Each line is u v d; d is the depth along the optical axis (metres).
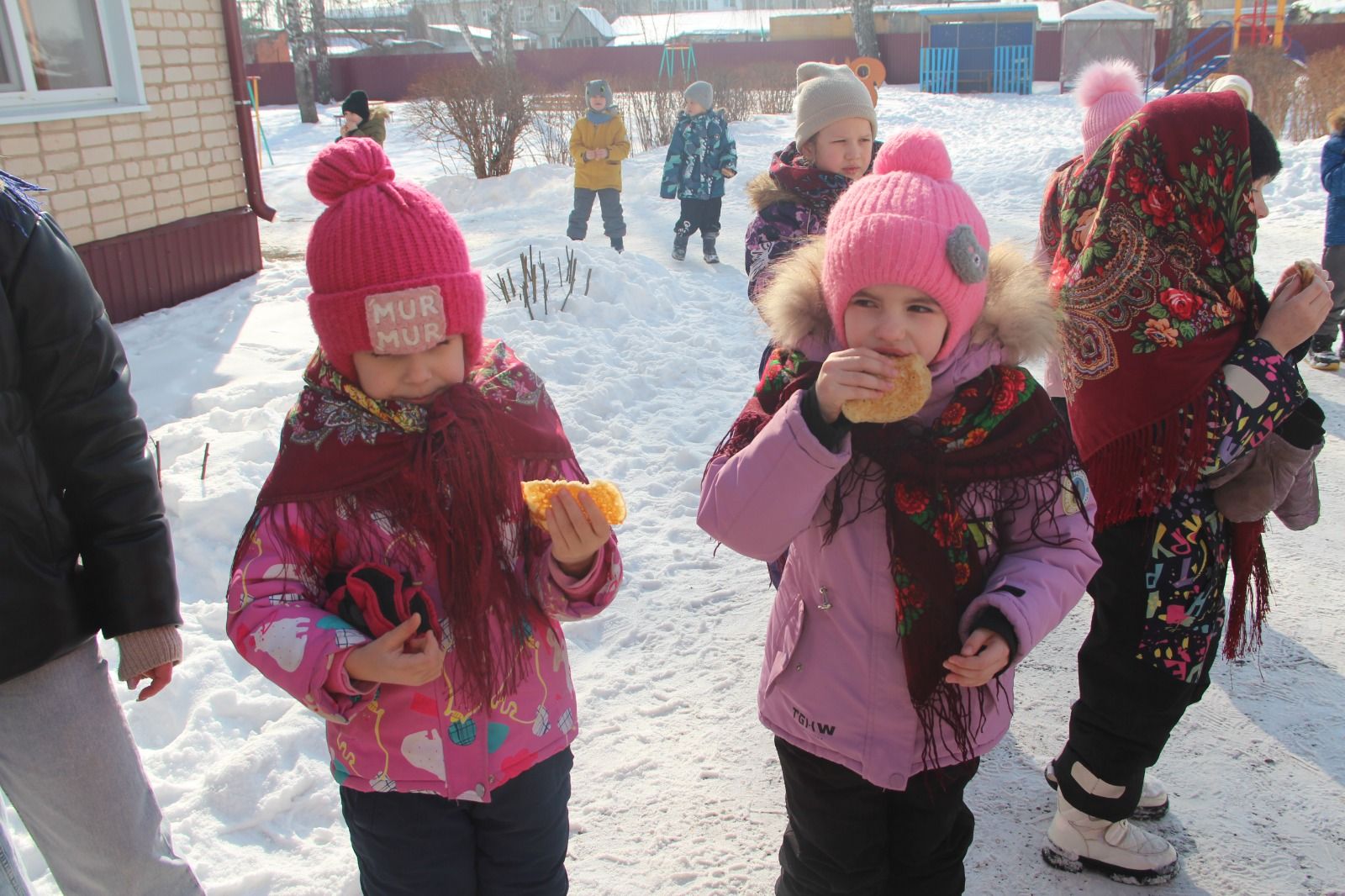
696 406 6.08
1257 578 2.56
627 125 20.14
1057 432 1.89
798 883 2.13
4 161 7.06
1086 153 3.42
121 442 2.00
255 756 2.90
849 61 19.58
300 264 10.32
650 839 2.76
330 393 1.82
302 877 2.56
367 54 45.16
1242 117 2.22
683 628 3.80
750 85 23.64
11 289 1.84
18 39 7.12
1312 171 12.05
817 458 1.77
